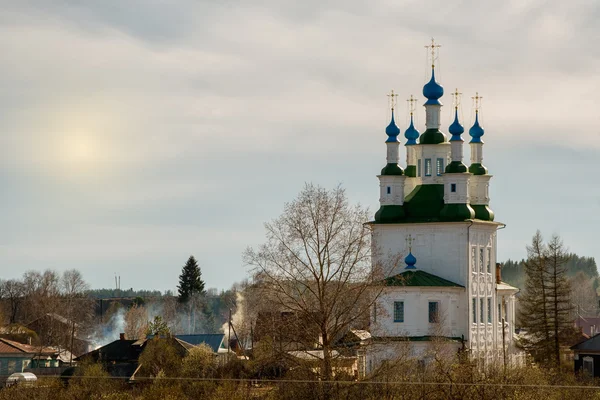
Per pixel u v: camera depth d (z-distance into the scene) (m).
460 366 107.75
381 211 156.75
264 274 121.38
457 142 154.88
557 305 168.25
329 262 121.19
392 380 109.38
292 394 112.00
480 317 156.25
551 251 170.00
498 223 160.12
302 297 120.75
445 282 150.25
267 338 119.00
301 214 122.25
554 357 165.75
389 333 143.38
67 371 162.50
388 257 144.00
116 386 142.50
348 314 120.06
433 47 160.88
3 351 192.25
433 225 153.88
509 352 161.50
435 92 160.12
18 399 129.12
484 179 166.25
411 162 168.25
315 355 116.75
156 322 193.88
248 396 118.12
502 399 103.94
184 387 129.12
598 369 157.25
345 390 110.25
